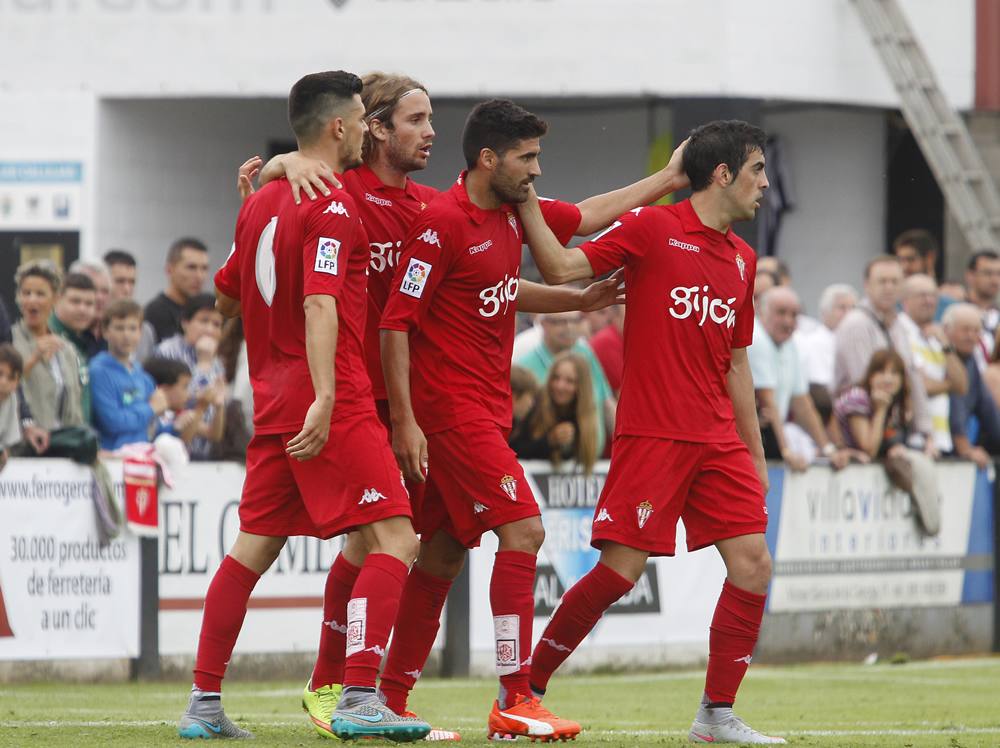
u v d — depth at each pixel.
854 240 59.88
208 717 18.06
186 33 52.28
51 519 30.56
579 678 32.66
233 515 31.91
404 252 18.92
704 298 19.38
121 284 37.81
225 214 56.69
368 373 19.67
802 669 34.41
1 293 51.84
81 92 52.09
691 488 19.64
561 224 19.92
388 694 19.70
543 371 34.44
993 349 42.28
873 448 36.75
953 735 21.59
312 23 52.06
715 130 19.56
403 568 17.66
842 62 54.38
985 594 38.56
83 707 25.17
